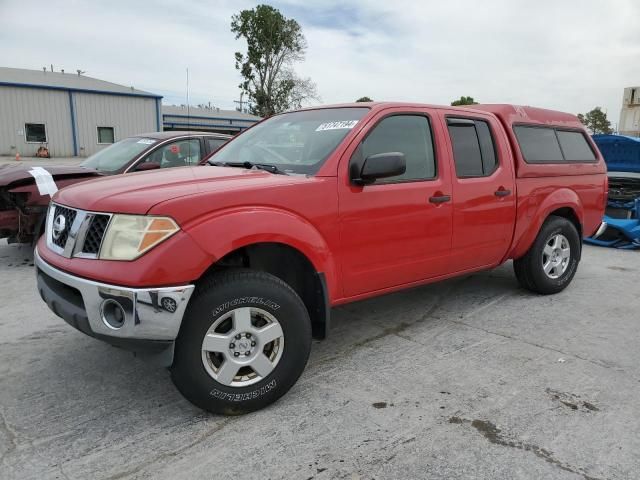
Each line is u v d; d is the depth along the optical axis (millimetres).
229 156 4062
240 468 2445
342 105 3963
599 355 3770
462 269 4309
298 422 2846
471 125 4289
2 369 3471
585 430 2768
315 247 3113
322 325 3301
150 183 3014
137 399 3088
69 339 3998
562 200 5016
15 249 7176
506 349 3871
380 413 2939
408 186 3672
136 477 2377
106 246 2605
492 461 2498
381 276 3631
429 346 3924
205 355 2734
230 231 2713
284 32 60875
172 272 2541
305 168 3363
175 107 46469
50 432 2727
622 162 8305
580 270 6406
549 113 5285
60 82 34969
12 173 6012
